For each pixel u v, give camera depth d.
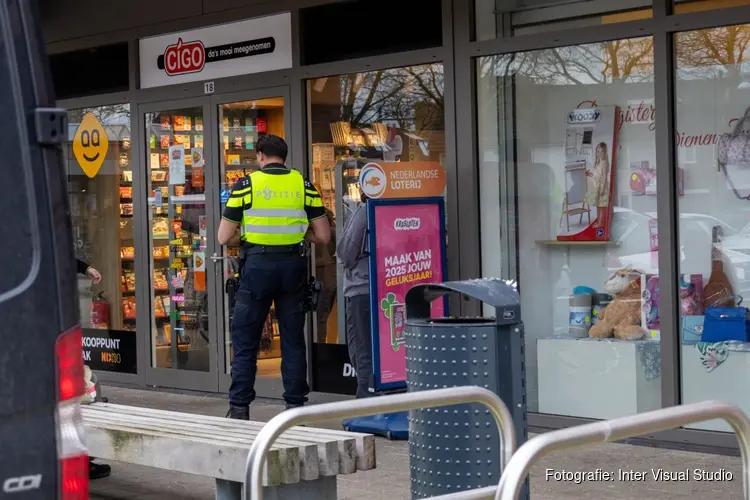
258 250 7.27
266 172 7.33
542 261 7.62
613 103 7.24
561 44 7.31
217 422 5.37
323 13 8.55
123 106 10.11
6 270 2.61
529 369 7.68
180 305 9.76
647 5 6.95
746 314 6.75
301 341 7.44
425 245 7.46
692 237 6.93
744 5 6.57
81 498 2.71
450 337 4.25
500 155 7.73
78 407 2.72
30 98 2.65
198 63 9.39
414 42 8.04
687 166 6.93
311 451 4.57
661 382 6.97
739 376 6.75
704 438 6.71
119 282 10.32
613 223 7.31
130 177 10.09
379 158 8.29
